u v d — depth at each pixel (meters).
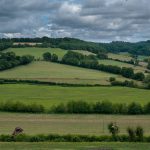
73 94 144.12
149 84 167.12
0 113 105.38
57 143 56.72
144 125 87.56
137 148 53.25
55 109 108.06
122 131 76.56
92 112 108.00
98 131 76.44
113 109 107.88
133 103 108.62
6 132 74.44
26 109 108.31
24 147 52.91
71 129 79.94
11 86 158.25
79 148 52.44
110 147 53.56
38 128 81.44
